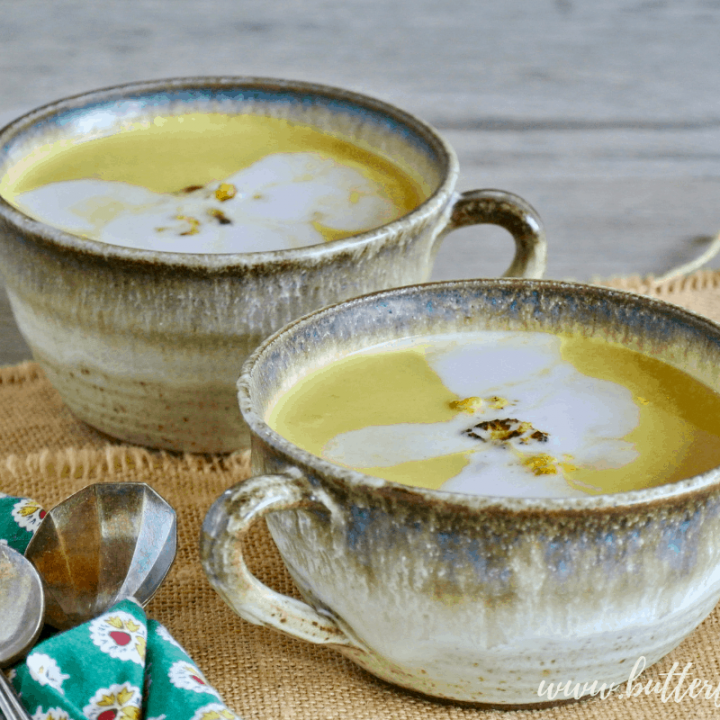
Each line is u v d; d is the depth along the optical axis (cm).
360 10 100
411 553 65
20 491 79
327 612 68
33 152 84
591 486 67
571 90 104
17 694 68
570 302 73
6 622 71
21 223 76
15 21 98
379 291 73
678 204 109
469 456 68
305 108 87
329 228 80
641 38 102
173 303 75
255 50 101
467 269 107
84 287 76
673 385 71
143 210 81
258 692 70
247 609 66
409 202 82
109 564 73
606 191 108
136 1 99
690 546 65
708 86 104
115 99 86
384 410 70
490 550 64
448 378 71
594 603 65
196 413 78
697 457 68
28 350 96
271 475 65
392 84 103
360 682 70
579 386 71
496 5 101
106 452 80
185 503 78
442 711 69
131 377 78
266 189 83
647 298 72
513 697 67
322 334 72
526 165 106
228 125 88
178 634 72
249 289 75
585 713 69
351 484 64
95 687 68
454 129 105
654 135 106
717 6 102
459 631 65
